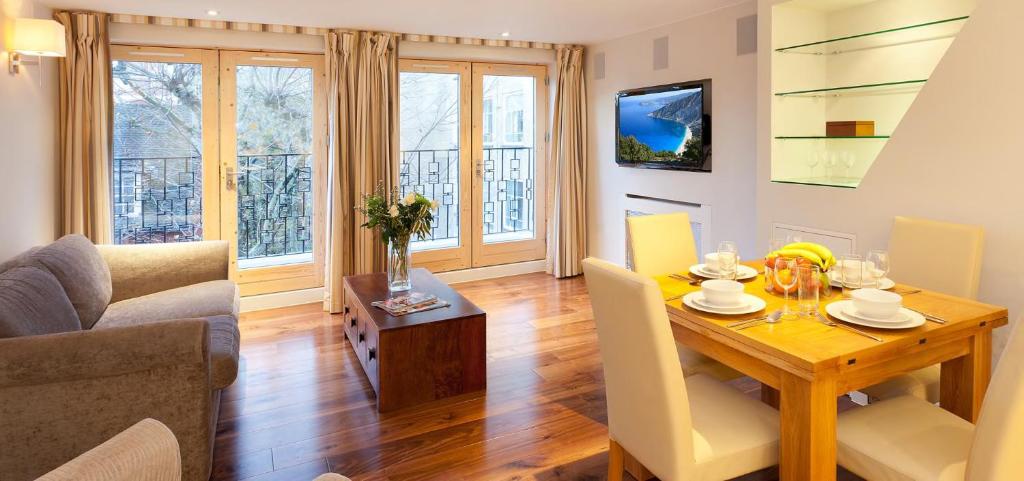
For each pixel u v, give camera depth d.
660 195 5.31
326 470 2.57
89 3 4.08
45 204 4.04
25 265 2.79
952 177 2.85
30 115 3.77
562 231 6.18
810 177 3.88
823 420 1.75
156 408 2.17
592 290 2.02
